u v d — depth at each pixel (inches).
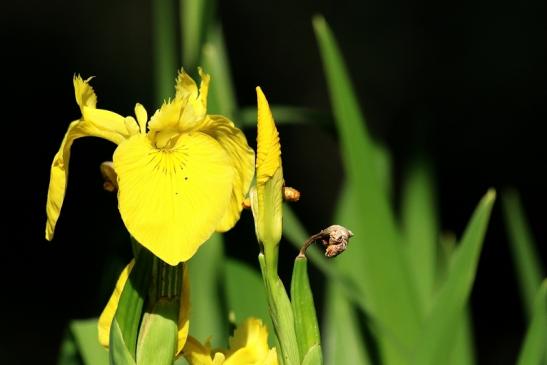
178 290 43.5
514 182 128.3
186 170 42.4
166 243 42.0
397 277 57.4
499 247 126.6
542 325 54.0
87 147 124.6
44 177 127.4
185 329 44.0
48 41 129.0
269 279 43.8
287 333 43.7
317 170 128.2
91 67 128.6
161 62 58.4
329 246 43.6
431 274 60.6
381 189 57.4
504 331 125.6
